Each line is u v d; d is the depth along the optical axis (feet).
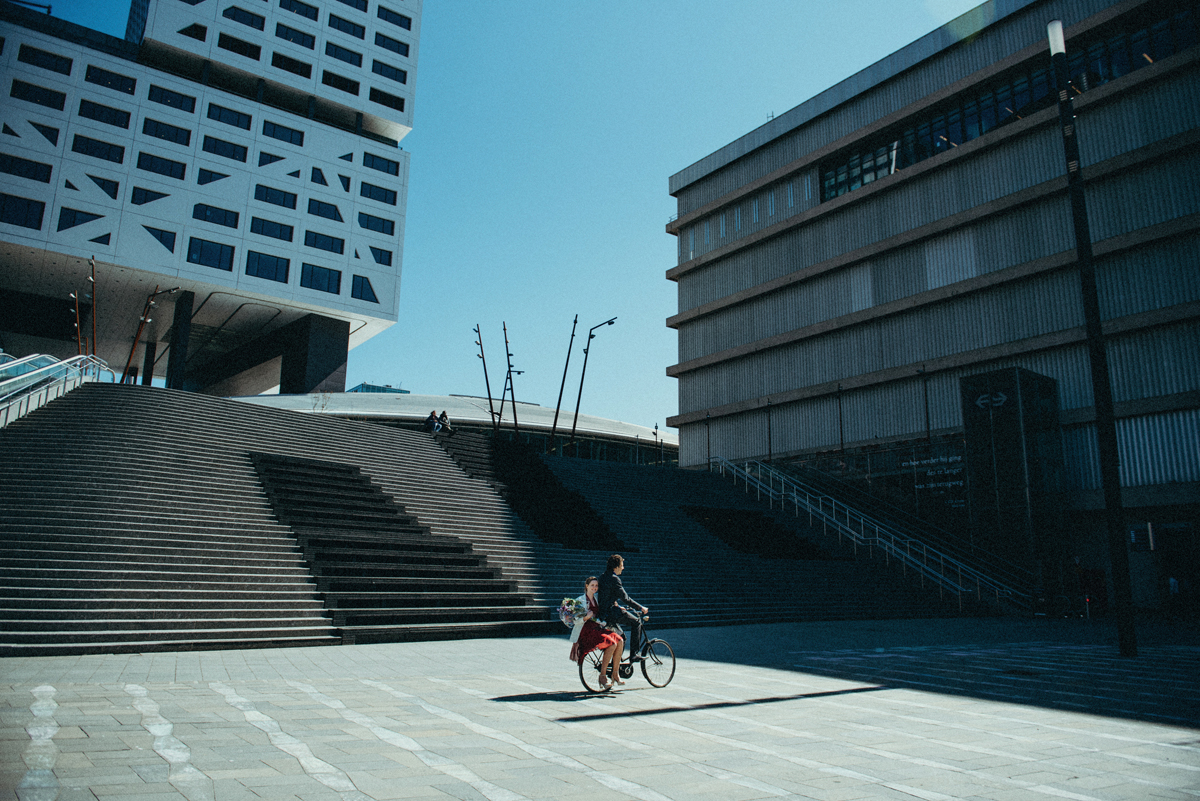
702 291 154.61
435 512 63.62
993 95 111.14
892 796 14.16
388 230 216.95
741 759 17.01
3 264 175.63
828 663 35.35
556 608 52.95
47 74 172.24
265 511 51.03
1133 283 92.63
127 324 222.89
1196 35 89.71
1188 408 85.71
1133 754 17.92
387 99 223.71
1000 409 87.61
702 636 48.73
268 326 222.89
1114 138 96.12
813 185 136.05
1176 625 68.69
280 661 32.81
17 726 18.26
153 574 39.60
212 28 195.52
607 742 18.56
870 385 120.37
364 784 14.21
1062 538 87.97
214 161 190.49
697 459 148.66
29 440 51.75
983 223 109.29
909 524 102.58
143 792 13.19
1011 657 38.22
